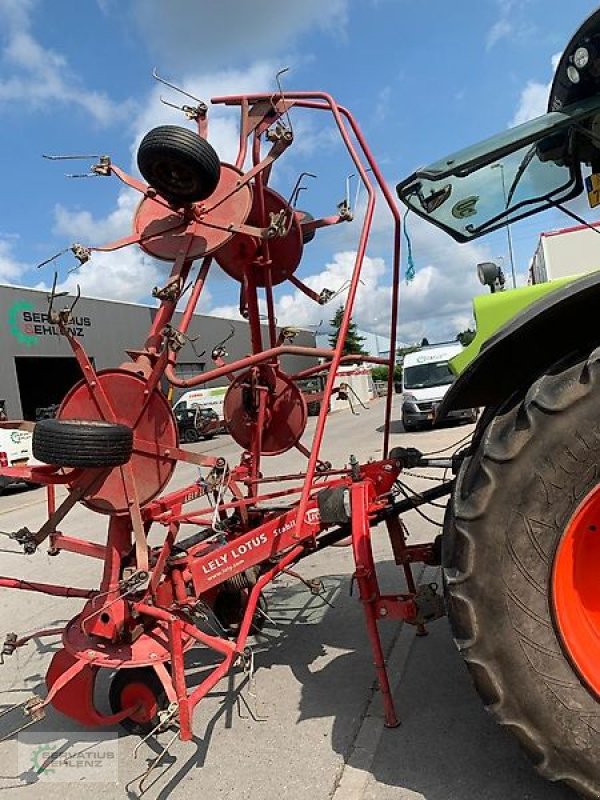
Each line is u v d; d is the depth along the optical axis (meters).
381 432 16.98
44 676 3.83
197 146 2.84
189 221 3.21
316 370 4.05
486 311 2.69
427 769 2.51
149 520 3.23
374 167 3.12
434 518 6.20
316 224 3.90
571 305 2.07
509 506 2.01
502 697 2.04
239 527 3.54
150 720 3.00
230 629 3.76
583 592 2.12
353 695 3.14
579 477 1.96
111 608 2.93
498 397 2.60
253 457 4.04
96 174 3.24
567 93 2.78
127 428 2.72
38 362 28.23
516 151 2.91
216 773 2.69
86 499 2.88
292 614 4.18
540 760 2.04
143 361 2.96
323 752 2.72
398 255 3.27
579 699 1.99
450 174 2.66
